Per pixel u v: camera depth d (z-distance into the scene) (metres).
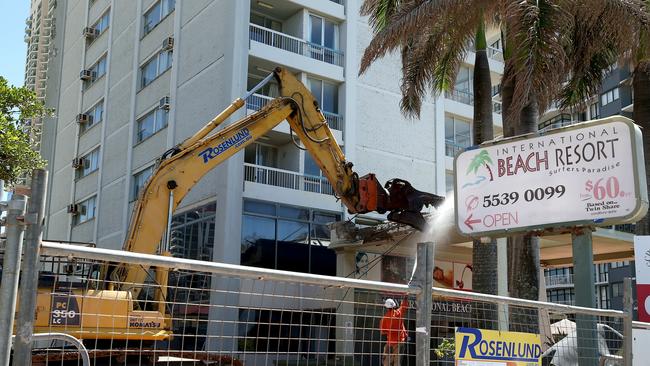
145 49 30.50
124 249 11.88
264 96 24.02
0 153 15.79
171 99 27.34
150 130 29.16
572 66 15.05
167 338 8.30
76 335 6.87
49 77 43.59
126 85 31.81
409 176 27.83
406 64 17.22
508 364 5.22
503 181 8.51
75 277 7.02
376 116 27.19
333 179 15.24
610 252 24.28
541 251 24.42
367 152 26.59
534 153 8.31
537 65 12.81
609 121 7.75
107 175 32.41
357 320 5.18
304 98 15.02
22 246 3.07
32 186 3.11
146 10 31.08
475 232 8.65
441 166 29.06
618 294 53.91
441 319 5.25
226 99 23.55
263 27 25.22
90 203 34.16
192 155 12.99
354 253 21.38
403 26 14.98
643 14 13.70
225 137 13.61
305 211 24.22
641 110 17.20
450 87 19.03
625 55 15.36
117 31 33.84
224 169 22.80
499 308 5.93
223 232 22.12
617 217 7.52
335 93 26.59
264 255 22.78
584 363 6.24
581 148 7.93
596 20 14.33
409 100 17.28
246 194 22.91
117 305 7.55
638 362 6.55
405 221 16.22
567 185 7.97
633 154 7.53
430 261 4.66
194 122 25.62
